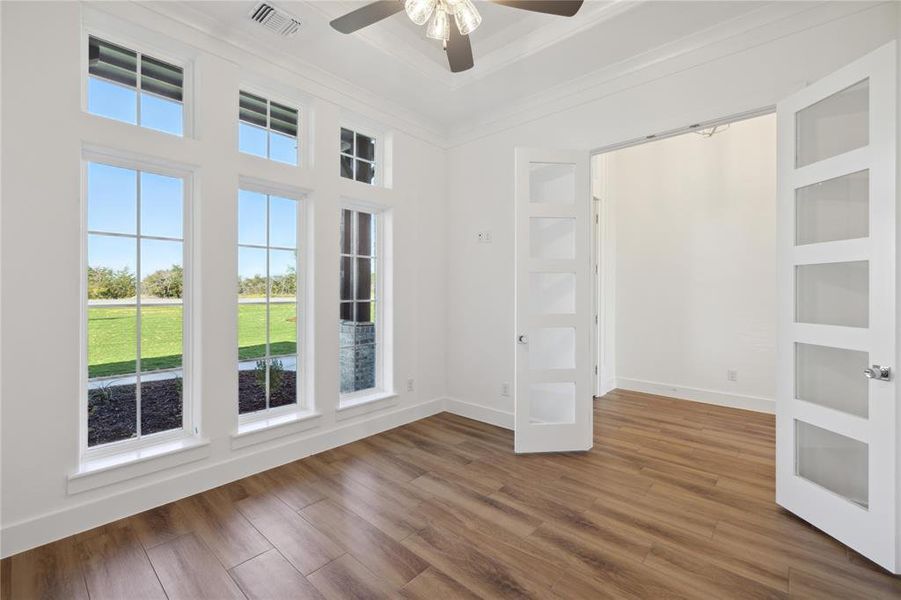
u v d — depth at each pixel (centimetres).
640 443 331
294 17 249
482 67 314
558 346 326
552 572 180
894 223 176
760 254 416
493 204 385
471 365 403
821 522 206
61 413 203
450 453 313
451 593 168
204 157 251
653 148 482
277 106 302
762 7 239
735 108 254
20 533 191
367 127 365
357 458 303
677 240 466
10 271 189
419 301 398
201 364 253
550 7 169
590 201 322
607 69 305
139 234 239
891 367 177
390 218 373
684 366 461
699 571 181
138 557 189
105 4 212
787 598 165
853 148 200
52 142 200
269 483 262
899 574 175
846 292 203
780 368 232
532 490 254
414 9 165
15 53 189
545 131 346
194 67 255
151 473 231
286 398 310
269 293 299
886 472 178
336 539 204
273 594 167
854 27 218
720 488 256
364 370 371
